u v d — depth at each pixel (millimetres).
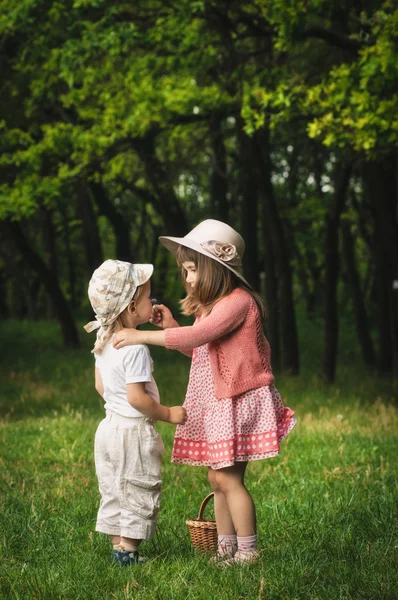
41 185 13648
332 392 13180
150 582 3887
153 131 14242
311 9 10055
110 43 11531
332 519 5152
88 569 4023
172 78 12320
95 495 5785
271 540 4742
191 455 4262
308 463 7090
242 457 4086
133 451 4129
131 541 4195
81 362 17406
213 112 12344
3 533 4730
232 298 4184
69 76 12102
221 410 4117
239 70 12266
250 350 4164
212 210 21656
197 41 11984
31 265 20328
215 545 4379
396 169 13719
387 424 9516
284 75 11695
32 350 20109
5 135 14117
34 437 8312
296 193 23484
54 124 14539
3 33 13117
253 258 17000
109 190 26953
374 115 9312
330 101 9750
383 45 9234
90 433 8383
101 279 4168
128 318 4234
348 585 3770
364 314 19797
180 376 14633
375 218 16938
